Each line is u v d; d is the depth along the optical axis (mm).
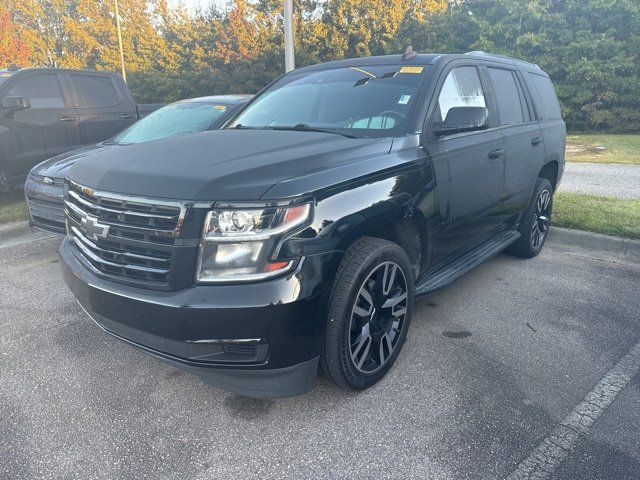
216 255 2342
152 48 37281
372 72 3980
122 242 2555
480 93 4191
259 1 31953
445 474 2336
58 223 5289
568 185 8938
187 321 2346
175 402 2908
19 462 2436
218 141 3162
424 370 3197
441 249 3602
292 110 3908
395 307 3070
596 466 2387
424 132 3385
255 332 2338
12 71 7988
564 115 22234
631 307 4141
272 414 2781
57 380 3137
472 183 3795
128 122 8938
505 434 2604
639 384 3051
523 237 5141
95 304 2686
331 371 2686
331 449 2506
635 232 5539
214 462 2430
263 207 2336
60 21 40594
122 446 2545
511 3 23844
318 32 29219
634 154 13102
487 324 3840
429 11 28188
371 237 2834
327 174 2627
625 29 22516
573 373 3170
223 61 33375
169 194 2414
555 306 4160
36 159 7742
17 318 4027
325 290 2482
